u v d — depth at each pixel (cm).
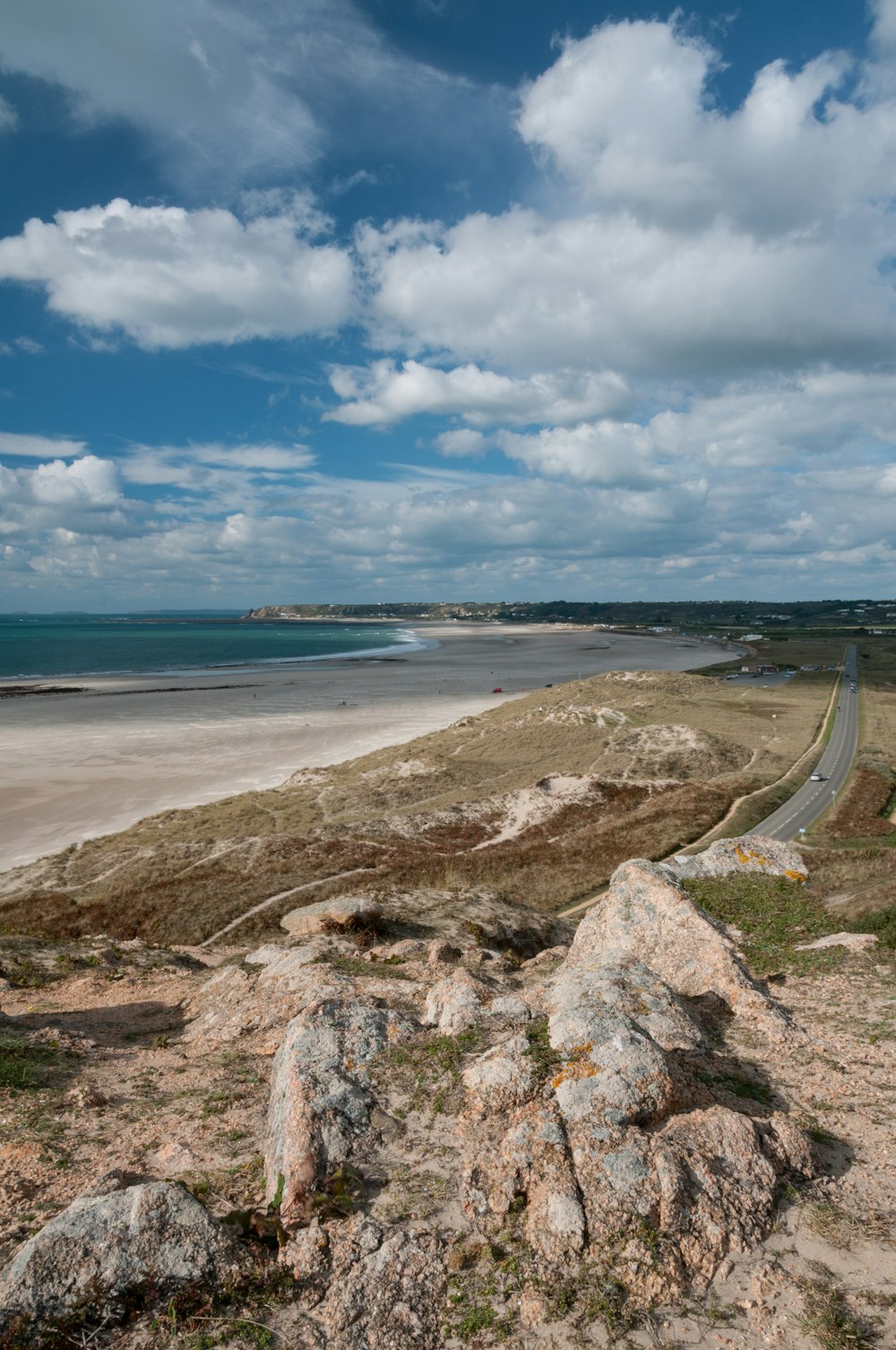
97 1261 566
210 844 4812
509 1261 594
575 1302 561
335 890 3734
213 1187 701
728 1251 605
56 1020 1299
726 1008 1107
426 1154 716
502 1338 539
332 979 1259
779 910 1867
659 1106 725
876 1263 595
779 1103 830
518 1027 905
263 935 3266
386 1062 855
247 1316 559
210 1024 1235
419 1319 558
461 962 1524
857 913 1884
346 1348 536
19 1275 550
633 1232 602
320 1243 609
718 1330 542
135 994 1519
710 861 2252
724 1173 656
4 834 5497
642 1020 925
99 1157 771
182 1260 580
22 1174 728
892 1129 775
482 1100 759
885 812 5469
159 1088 965
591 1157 657
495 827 5200
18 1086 958
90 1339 532
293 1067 819
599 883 3962
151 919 3566
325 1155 704
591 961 1232
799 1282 576
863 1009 1118
